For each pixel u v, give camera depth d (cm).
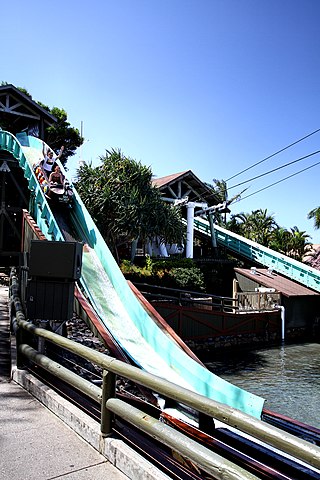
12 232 2894
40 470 354
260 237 5300
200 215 3969
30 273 681
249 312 2373
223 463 278
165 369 1012
